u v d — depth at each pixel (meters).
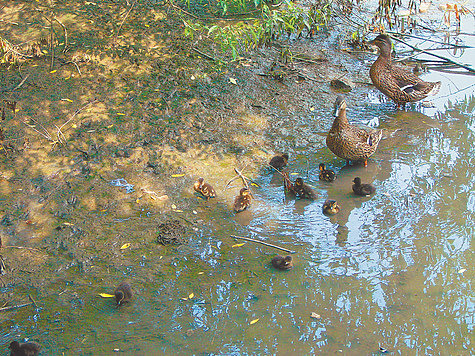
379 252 5.79
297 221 6.01
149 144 6.53
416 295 5.55
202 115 6.84
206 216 6.03
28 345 5.25
